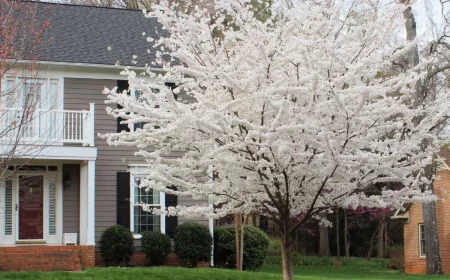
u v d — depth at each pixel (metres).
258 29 9.61
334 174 8.63
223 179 9.38
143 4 27.44
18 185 17.28
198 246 17.38
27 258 15.06
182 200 18.05
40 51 17.19
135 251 17.55
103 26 19.77
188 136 8.82
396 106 8.60
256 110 8.74
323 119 8.59
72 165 17.70
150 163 10.52
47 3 19.84
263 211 11.51
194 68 9.10
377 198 9.31
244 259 18.20
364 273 22.20
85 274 12.97
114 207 17.64
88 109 17.69
